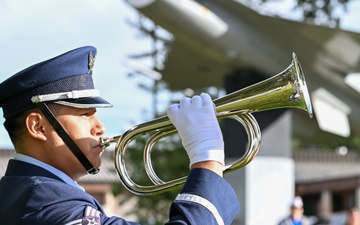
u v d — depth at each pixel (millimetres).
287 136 13508
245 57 13742
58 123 2742
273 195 13227
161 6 12617
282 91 2775
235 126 12711
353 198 28547
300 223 11562
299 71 2777
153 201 17078
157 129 2855
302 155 30516
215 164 2611
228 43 13516
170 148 16516
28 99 2746
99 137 2846
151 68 17391
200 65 16562
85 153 2771
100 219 2547
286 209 13328
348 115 16453
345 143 25344
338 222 16500
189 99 2732
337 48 14945
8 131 2816
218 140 2650
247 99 2787
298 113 17500
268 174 13219
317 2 15477
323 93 16219
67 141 2746
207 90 18062
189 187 2561
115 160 2871
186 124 2666
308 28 14062
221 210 2539
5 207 2656
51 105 2742
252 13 13719
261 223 13094
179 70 17141
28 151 2775
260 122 13305
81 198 2609
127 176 2879
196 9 13008
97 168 2824
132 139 2891
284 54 14312
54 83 2752
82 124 2779
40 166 2752
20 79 2740
